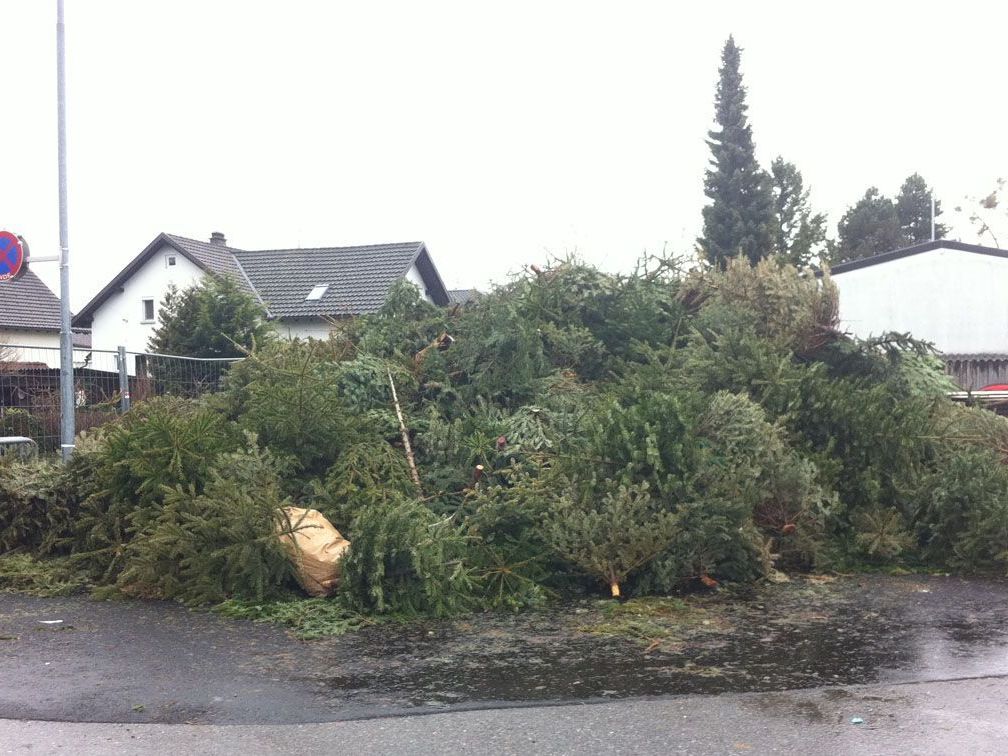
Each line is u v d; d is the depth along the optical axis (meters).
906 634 5.91
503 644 5.74
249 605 6.54
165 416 7.61
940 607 6.66
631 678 5.02
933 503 8.08
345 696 4.71
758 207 40.00
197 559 6.71
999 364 21.30
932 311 21.75
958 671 5.12
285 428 8.04
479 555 7.07
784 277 10.52
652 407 7.41
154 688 4.84
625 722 4.36
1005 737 4.18
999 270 21.80
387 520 6.55
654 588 7.13
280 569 6.75
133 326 32.16
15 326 29.89
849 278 22.42
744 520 7.28
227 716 4.43
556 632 6.05
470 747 4.08
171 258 31.73
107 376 10.84
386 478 8.20
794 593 7.12
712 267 11.59
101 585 7.21
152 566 6.83
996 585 7.42
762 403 8.77
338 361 10.21
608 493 6.98
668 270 11.52
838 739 4.16
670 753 4.01
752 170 40.22
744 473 7.35
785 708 4.54
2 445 8.89
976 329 21.75
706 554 7.23
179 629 6.05
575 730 4.27
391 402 9.39
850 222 52.66
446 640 5.84
